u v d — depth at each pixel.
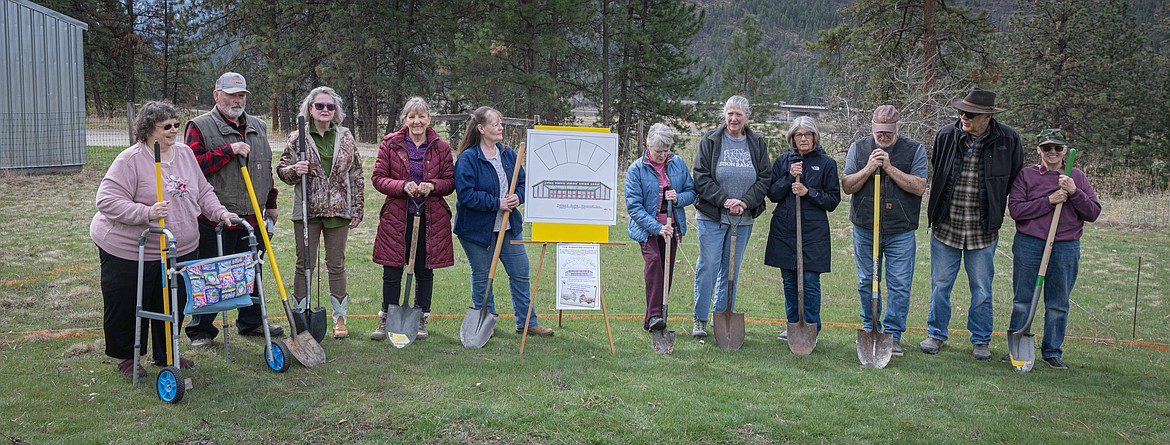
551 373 4.95
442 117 14.05
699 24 27.98
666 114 28.61
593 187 5.62
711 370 5.12
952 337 6.39
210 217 4.77
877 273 5.43
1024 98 26.00
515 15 23.47
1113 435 4.18
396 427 4.03
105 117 30.52
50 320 5.93
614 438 3.96
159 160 4.34
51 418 4.01
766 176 5.84
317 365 4.97
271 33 27.39
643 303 7.39
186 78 35.16
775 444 3.96
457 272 8.48
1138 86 27.38
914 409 4.49
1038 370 5.38
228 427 3.97
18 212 11.32
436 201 5.62
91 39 32.66
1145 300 8.31
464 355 5.32
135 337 4.45
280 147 20.97
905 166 5.60
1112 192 20.02
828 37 20.67
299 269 5.70
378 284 7.83
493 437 3.96
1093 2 27.02
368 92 28.20
